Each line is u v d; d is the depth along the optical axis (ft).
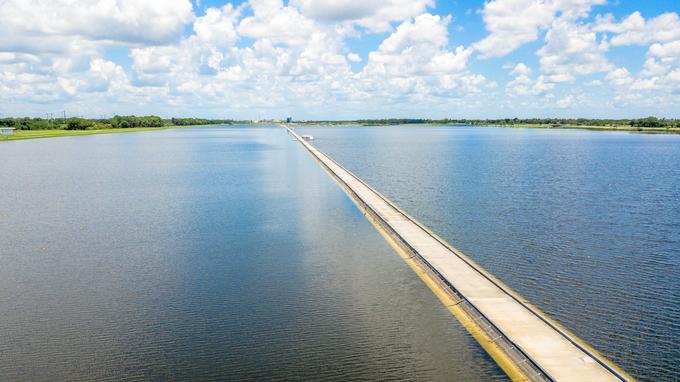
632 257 119.24
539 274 107.14
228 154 462.60
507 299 88.94
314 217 170.50
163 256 124.47
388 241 136.87
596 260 116.78
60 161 382.22
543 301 92.27
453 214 169.78
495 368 68.85
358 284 102.99
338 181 266.57
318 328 82.53
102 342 78.54
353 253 125.59
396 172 301.84
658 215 166.81
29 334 81.51
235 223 161.48
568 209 177.58
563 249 126.11
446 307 90.07
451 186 238.68
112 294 98.73
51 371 70.13
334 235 144.56
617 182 248.52
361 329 81.76
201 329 82.79
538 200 196.75
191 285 103.50
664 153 437.99
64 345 77.66
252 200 206.18
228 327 83.51
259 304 93.15
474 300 88.48
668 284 100.73
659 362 70.69
